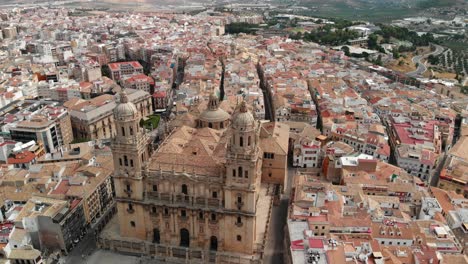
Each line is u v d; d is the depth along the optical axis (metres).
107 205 182.62
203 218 147.50
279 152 184.00
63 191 168.00
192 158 149.88
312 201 157.12
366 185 175.50
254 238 151.88
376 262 127.06
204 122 184.12
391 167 194.25
